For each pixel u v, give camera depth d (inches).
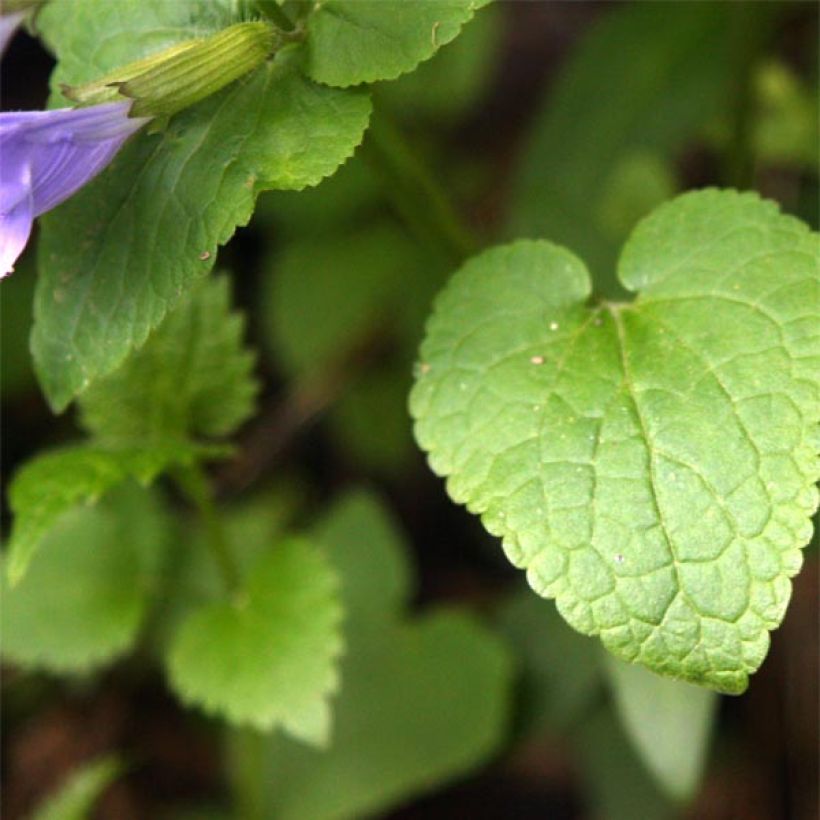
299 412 15.9
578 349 11.3
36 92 17.2
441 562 16.5
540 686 13.5
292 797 13.3
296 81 11.3
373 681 13.5
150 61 11.0
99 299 11.3
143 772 14.6
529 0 18.1
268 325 15.3
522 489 11.1
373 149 12.1
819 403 10.9
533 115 17.3
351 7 11.2
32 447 16.1
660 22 14.7
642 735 12.5
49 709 14.7
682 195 11.5
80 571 12.9
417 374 11.4
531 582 11.0
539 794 14.6
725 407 11.0
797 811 14.2
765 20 14.1
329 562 13.9
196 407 12.6
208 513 12.6
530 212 14.6
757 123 14.4
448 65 15.3
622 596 10.9
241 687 12.3
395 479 16.6
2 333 15.0
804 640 14.4
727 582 10.8
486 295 11.5
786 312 11.1
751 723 14.4
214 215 11.1
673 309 11.3
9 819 14.5
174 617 13.4
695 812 14.3
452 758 13.2
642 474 11.0
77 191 11.4
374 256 15.2
